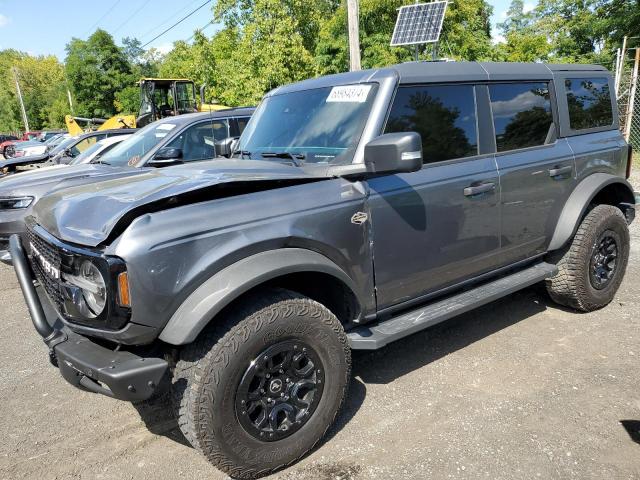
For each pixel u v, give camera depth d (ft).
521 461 9.04
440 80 11.44
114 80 172.24
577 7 113.60
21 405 11.95
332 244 9.50
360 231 9.92
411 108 10.89
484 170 11.93
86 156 27.48
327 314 9.32
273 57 59.47
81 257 8.16
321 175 9.82
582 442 9.45
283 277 9.62
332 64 86.12
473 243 11.89
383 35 83.05
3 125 271.90
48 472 9.53
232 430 8.42
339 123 10.77
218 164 10.89
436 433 9.96
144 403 11.82
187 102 57.36
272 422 8.88
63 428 10.95
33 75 273.95
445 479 8.72
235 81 62.08
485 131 12.21
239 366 8.35
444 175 11.20
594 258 14.53
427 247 11.03
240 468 8.68
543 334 13.92
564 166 13.70
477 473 8.82
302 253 9.04
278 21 60.13
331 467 9.20
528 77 13.34
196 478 9.21
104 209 8.64
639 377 11.53
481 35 99.55
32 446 10.36
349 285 9.74
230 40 78.18
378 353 13.46
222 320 8.50
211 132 23.80
